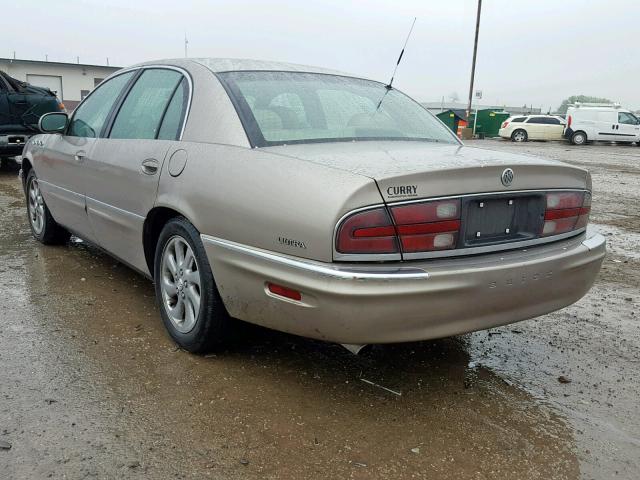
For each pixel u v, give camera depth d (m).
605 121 29.20
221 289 2.93
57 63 43.69
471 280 2.54
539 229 2.86
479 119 36.66
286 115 3.18
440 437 2.60
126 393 2.83
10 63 42.56
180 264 3.28
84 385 2.89
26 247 5.38
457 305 2.54
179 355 3.26
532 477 2.36
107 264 4.87
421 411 2.81
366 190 2.39
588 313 4.25
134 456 2.37
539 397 2.99
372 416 2.74
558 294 2.92
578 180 3.03
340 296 2.40
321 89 3.53
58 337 3.42
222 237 2.86
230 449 2.44
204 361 3.20
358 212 2.38
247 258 2.72
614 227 7.62
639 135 28.97
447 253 2.55
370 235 2.40
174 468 2.30
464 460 2.45
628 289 4.86
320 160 2.65
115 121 4.05
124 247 3.85
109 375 3.00
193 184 3.03
